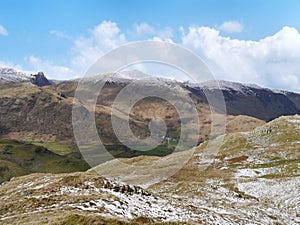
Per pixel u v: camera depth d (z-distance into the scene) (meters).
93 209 28.70
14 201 34.41
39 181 50.75
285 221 41.56
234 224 34.09
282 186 59.00
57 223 22.47
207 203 47.50
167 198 39.12
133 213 29.55
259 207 47.34
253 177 71.62
